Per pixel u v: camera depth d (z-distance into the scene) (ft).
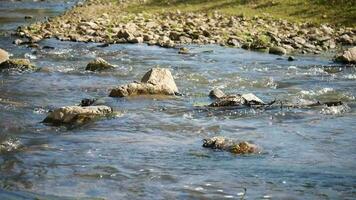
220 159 53.62
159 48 148.25
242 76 107.96
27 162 52.39
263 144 59.36
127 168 50.70
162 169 50.37
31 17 233.96
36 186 45.93
